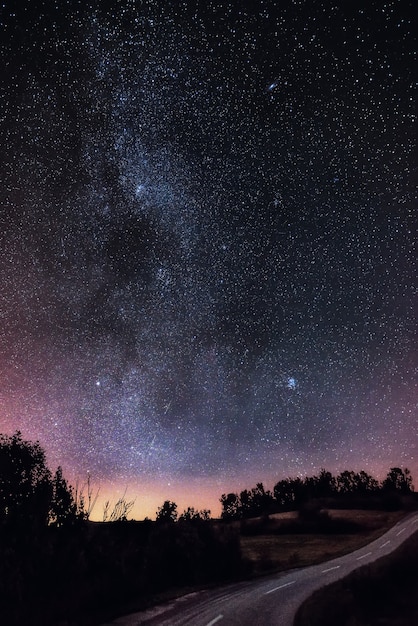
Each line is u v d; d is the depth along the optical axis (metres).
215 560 27.45
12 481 19.42
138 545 24.75
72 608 16.36
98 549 21.31
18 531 18.28
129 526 26.55
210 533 29.08
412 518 54.56
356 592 22.61
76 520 20.89
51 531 20.19
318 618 17.53
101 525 25.39
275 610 18.45
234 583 24.77
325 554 37.22
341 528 51.41
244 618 17.06
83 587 18.17
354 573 25.78
